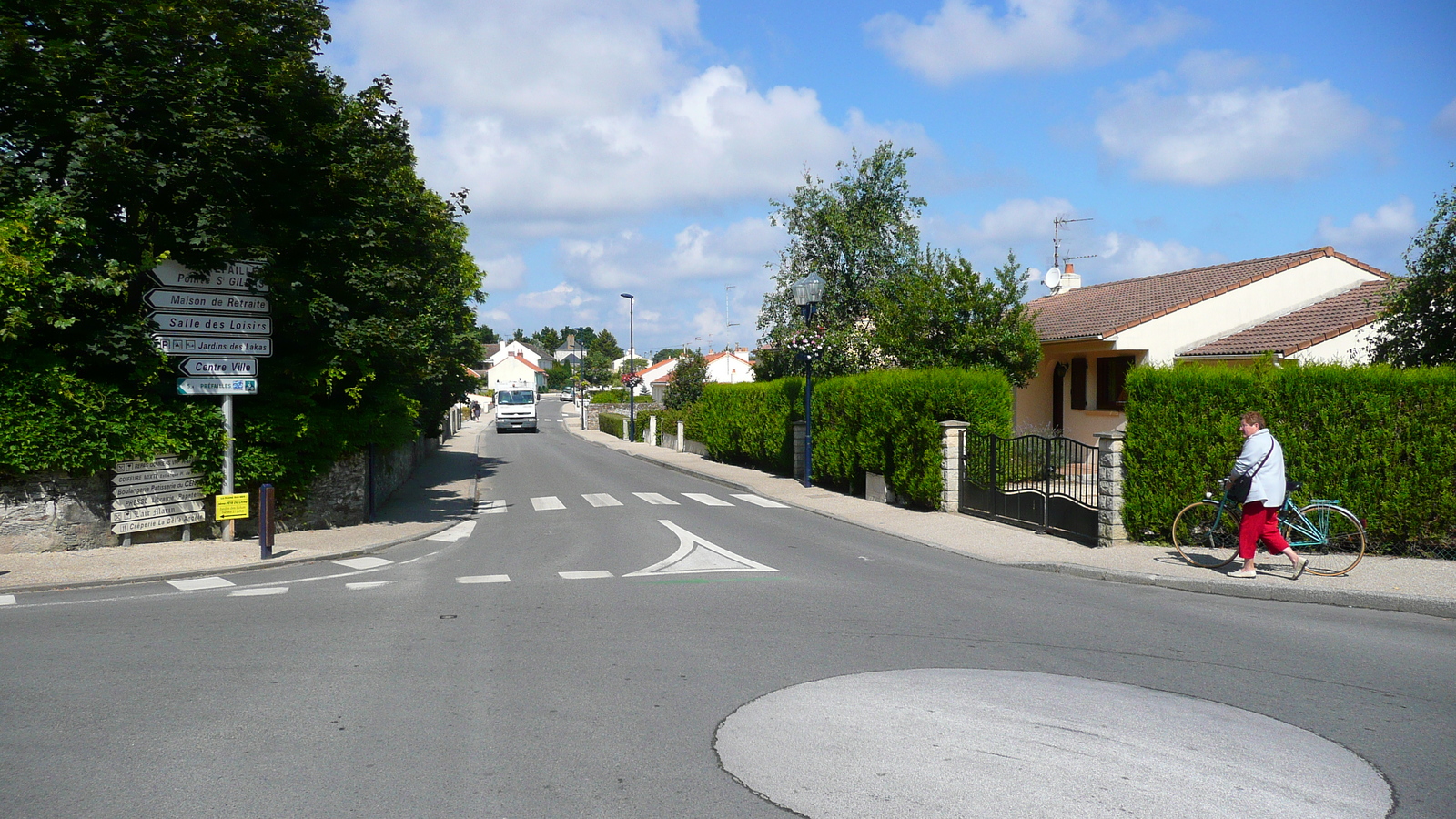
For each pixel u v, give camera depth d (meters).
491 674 6.14
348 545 13.17
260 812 3.97
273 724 5.12
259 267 12.88
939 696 5.60
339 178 13.75
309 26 13.88
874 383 18.48
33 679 6.01
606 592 9.37
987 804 4.03
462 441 48.47
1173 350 21.19
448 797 4.12
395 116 15.34
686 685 5.86
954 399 16.30
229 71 12.35
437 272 18.25
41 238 11.09
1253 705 5.41
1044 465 13.66
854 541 13.66
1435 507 9.94
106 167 11.12
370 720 5.20
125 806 4.02
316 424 14.59
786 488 22.14
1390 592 8.25
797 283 21.28
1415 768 4.45
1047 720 5.15
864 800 4.08
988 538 13.22
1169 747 4.72
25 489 11.88
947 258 20.58
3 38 10.65
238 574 10.88
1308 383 10.59
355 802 4.07
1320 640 7.04
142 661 6.48
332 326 13.86
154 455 12.78
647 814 3.93
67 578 10.09
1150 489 11.57
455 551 13.09
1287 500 9.91
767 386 26.73
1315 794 4.14
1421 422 10.02
